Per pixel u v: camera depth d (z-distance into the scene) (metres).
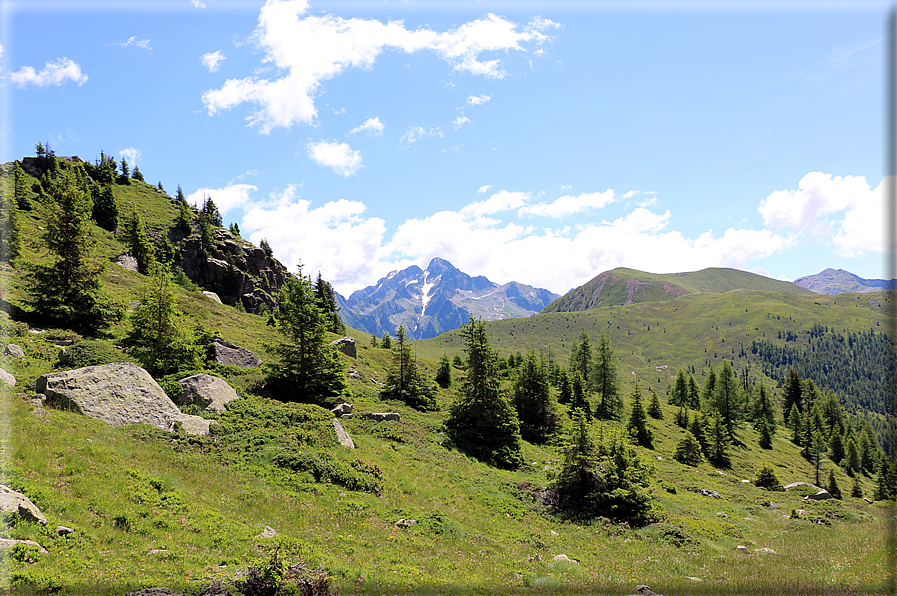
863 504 53.97
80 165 133.50
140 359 34.09
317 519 20.31
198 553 14.63
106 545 13.79
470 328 48.94
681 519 31.81
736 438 93.00
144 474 19.06
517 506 29.25
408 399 52.06
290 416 32.47
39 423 20.00
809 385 138.88
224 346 46.47
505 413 46.97
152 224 124.19
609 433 34.53
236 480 22.09
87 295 40.22
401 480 28.22
